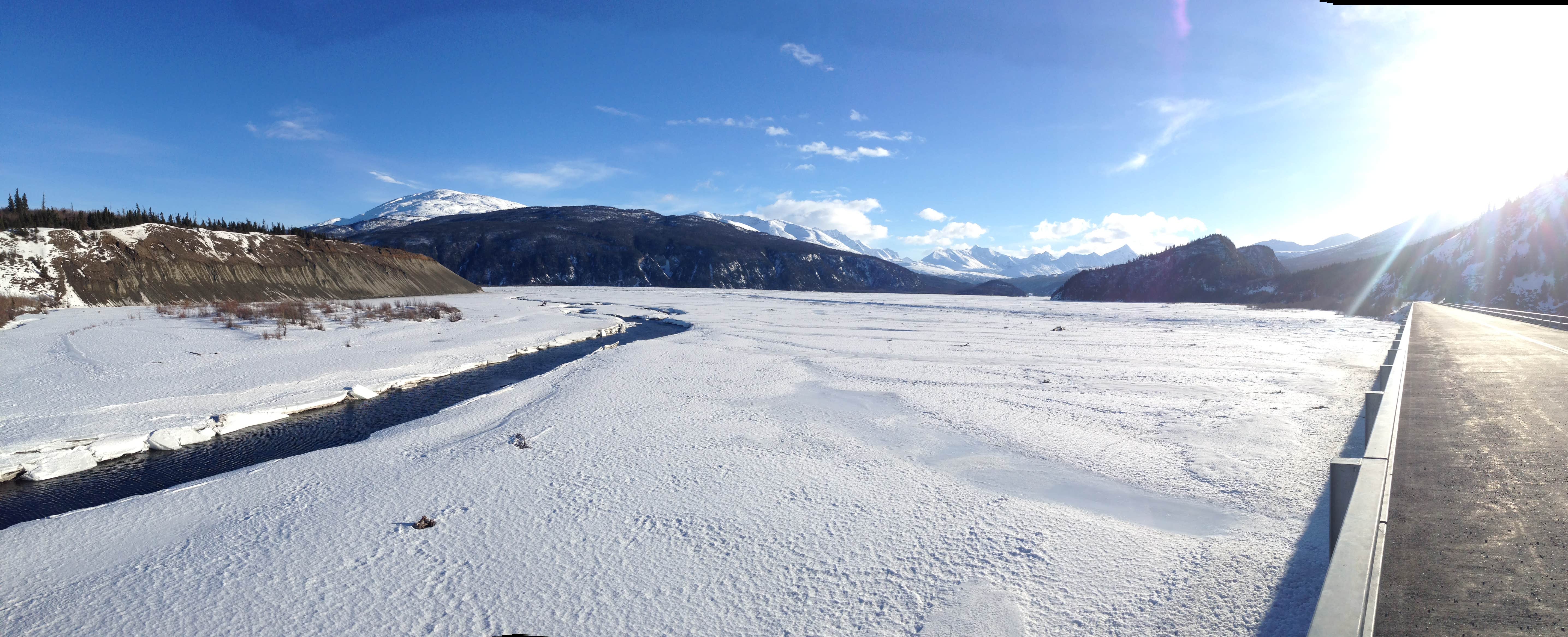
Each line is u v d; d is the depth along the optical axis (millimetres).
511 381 18125
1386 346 23984
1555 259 51312
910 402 13438
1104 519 6539
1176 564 5391
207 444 11328
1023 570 5457
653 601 5117
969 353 22469
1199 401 12844
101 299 36844
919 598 5059
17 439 10500
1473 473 5543
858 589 5258
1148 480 7797
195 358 18562
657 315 48094
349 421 13094
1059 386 15266
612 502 7477
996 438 10203
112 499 8555
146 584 5551
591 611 4973
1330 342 26219
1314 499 6766
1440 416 8078
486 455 9594
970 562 5656
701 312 51906
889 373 17750
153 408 12867
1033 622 4617
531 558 5953
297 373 17078
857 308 62062
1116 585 5086
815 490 7828
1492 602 3258
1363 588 2682
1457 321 29984
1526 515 4484
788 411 12734
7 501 8414
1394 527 4402
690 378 16891
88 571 5844
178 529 6805
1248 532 5949
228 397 14070
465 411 12977
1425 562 3811
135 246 41906
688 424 11609
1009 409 12539
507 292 102500
